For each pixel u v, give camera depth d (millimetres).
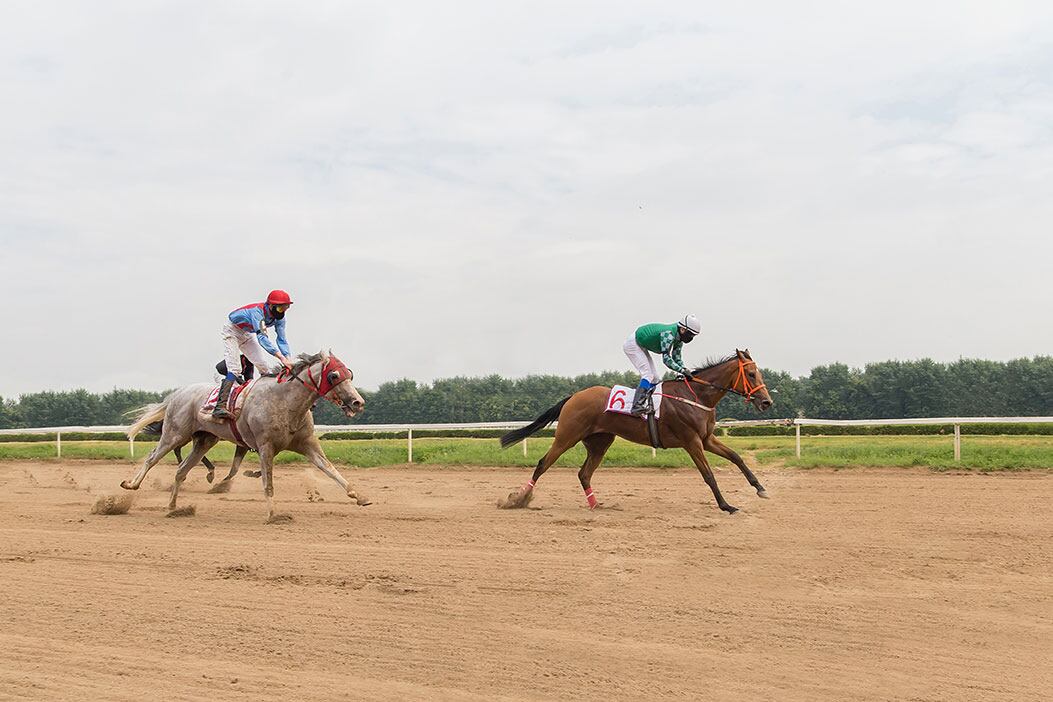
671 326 10359
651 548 7629
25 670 4668
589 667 4715
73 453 20922
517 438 11062
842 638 5172
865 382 60875
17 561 7402
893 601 5898
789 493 11961
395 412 61406
